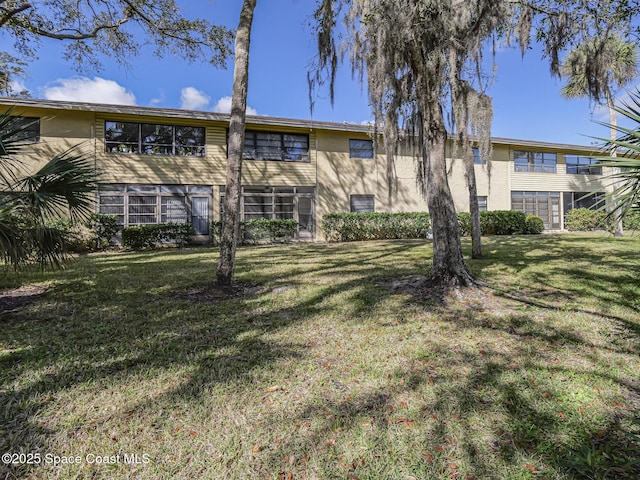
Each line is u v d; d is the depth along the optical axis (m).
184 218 14.12
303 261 8.95
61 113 12.38
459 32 4.95
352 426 2.11
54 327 3.89
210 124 14.35
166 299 5.14
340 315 4.30
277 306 4.75
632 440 1.92
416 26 4.83
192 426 2.12
